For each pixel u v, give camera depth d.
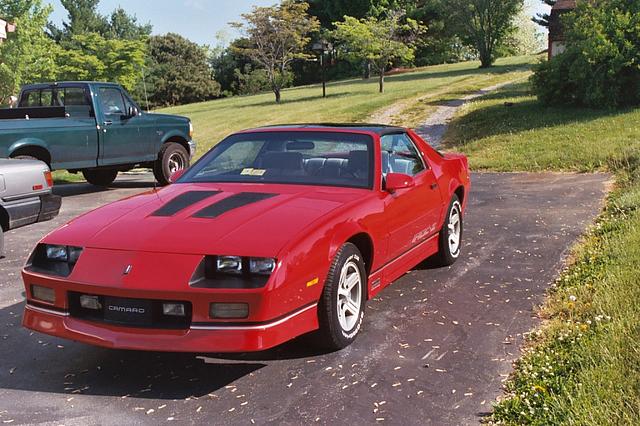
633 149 11.84
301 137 5.05
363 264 4.25
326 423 3.17
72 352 4.22
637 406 2.97
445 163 6.11
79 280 3.56
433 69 53.03
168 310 3.45
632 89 17.52
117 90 11.95
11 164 6.90
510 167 12.53
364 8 56.94
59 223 9.09
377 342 4.19
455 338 4.23
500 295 5.09
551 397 3.18
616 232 6.52
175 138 13.24
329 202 4.20
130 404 3.44
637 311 4.14
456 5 47.88
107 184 13.41
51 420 3.28
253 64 66.25
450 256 5.97
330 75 61.38
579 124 15.70
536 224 7.64
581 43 17.59
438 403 3.33
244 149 5.09
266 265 3.45
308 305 3.72
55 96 11.78
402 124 21.12
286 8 36.94
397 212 4.73
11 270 6.42
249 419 3.23
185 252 3.53
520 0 48.22
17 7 24.62
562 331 4.08
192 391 3.57
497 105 21.73
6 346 4.35
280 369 3.81
